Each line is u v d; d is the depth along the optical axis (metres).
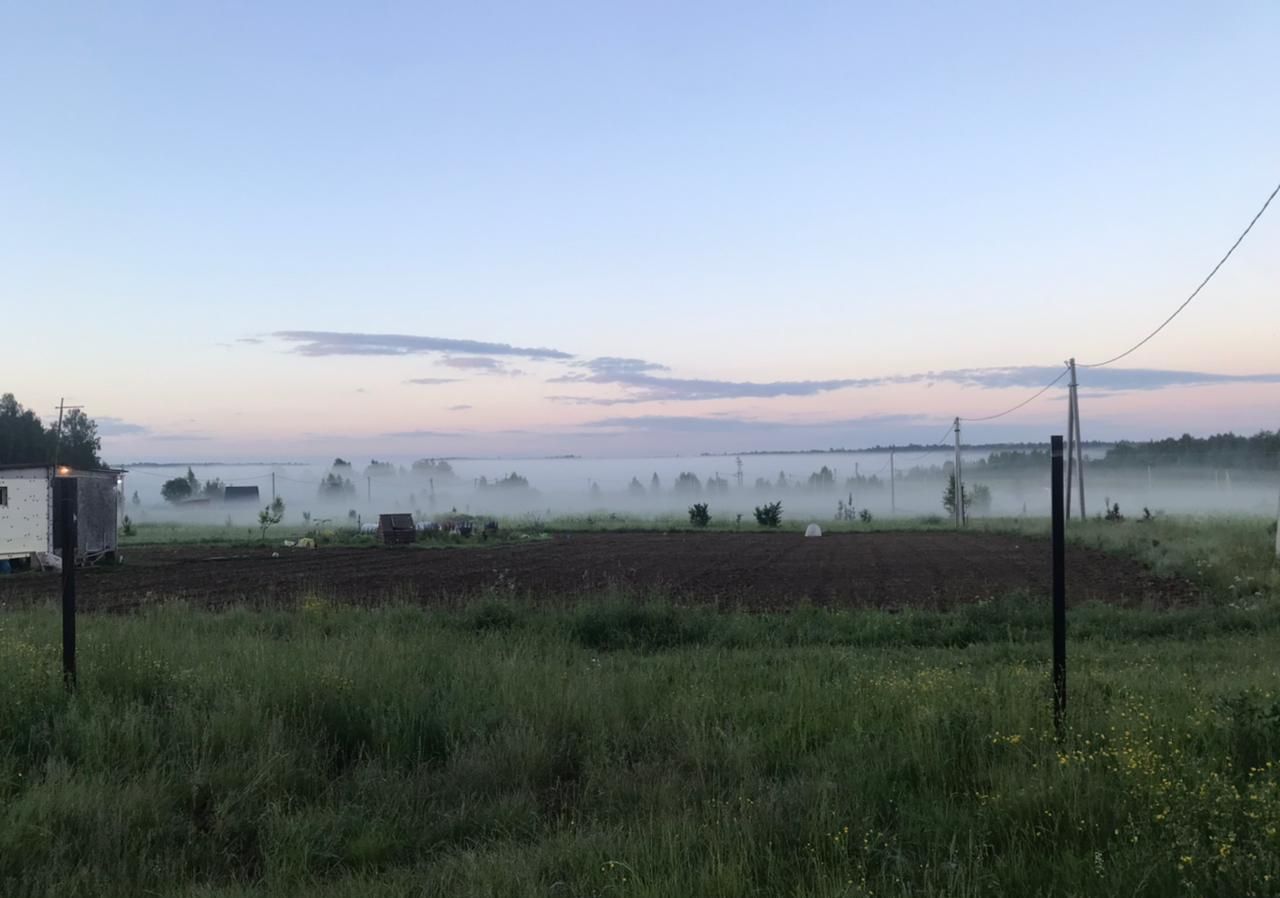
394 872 5.24
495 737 7.47
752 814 5.54
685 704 8.42
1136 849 4.74
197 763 6.83
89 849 5.48
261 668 9.23
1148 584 23.97
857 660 11.88
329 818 5.99
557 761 7.21
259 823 6.02
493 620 15.51
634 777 6.63
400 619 15.66
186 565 34.75
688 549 43.62
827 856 5.00
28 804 5.82
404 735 7.66
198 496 153.62
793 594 23.42
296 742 7.34
